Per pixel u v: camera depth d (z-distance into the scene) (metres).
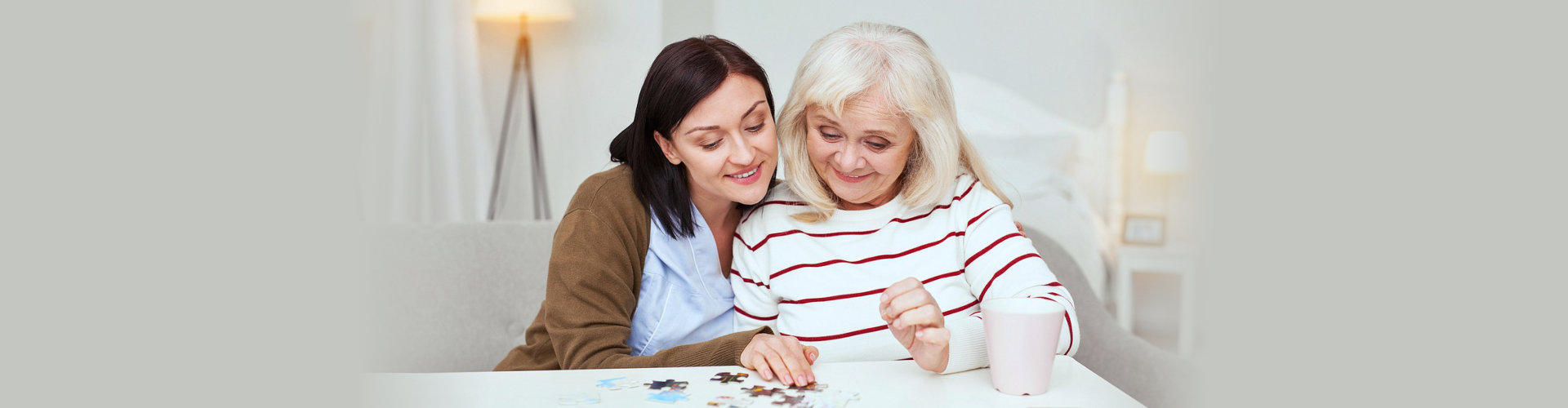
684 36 3.83
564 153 3.74
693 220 1.29
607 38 3.68
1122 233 3.96
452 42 3.42
